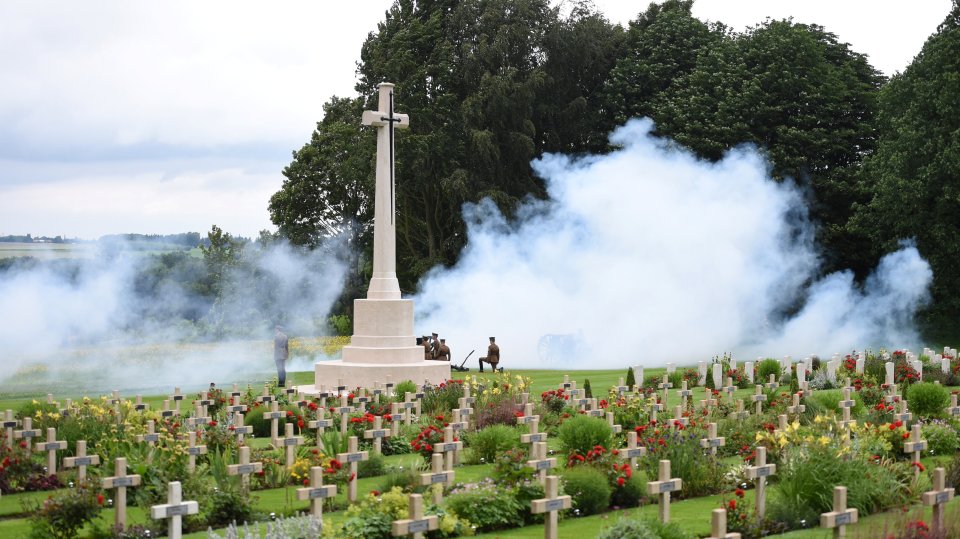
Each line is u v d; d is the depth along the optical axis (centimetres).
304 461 1723
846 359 3525
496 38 6075
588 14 6500
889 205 5297
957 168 4997
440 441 2052
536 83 6050
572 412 2477
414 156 5938
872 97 5859
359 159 6066
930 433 2066
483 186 6000
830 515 1249
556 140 6369
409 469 1730
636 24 6844
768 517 1444
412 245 6694
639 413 2338
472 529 1421
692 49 6406
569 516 1534
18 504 1645
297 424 2256
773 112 5744
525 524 1494
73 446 1967
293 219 7044
